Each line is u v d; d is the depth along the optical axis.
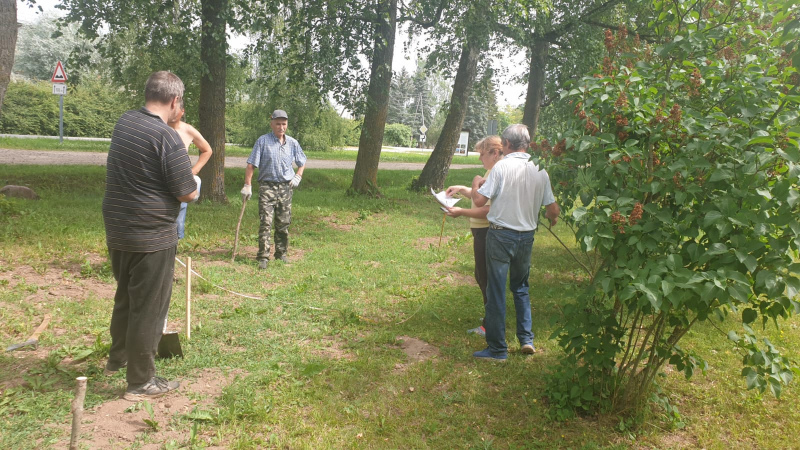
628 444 3.46
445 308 5.95
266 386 3.88
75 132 37.75
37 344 4.23
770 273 2.94
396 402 3.81
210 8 11.30
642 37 12.38
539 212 4.59
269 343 4.68
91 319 4.86
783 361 3.23
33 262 6.31
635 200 3.29
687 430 3.66
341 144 42.16
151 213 3.42
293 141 7.45
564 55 17.05
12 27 8.95
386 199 14.70
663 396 4.08
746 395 4.14
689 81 3.42
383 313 5.72
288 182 7.41
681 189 3.18
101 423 3.25
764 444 3.52
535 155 3.79
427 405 3.80
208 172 12.14
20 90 35.94
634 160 3.25
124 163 3.36
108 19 11.93
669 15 3.85
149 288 3.50
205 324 4.97
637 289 3.02
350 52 13.41
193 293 5.87
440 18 15.37
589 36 15.52
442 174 17.06
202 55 11.84
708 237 3.13
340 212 12.23
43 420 3.20
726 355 4.92
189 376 3.96
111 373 3.84
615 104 3.30
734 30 3.60
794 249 2.92
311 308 5.60
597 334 3.60
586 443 3.39
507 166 4.47
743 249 2.97
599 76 3.63
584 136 3.33
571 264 8.15
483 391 4.05
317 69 13.45
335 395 3.83
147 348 3.55
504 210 4.47
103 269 6.25
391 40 14.48
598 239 3.26
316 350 4.63
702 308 3.23
